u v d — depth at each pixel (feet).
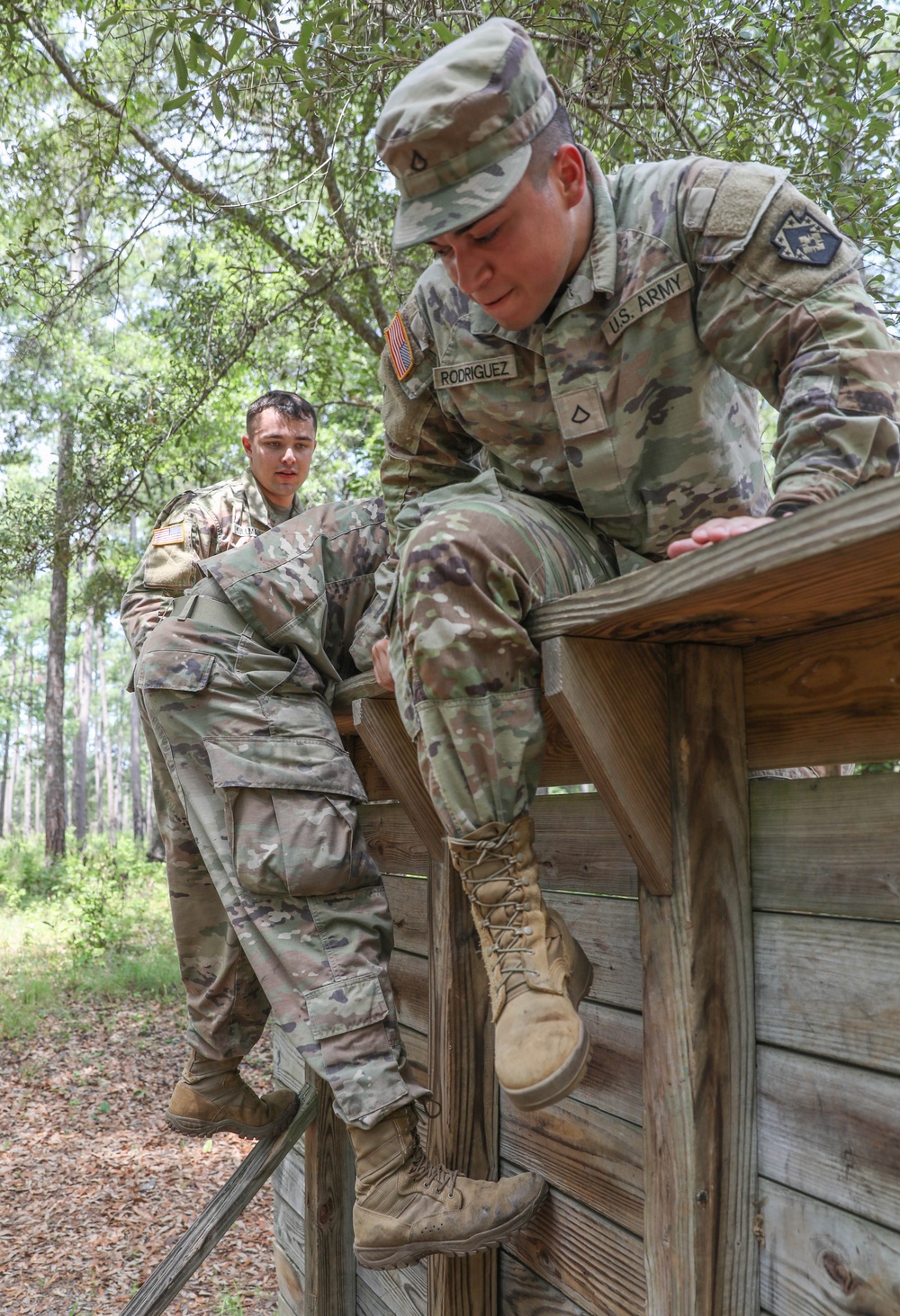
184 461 32.53
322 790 7.07
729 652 4.78
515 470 5.44
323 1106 9.68
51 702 69.10
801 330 4.25
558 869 6.31
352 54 11.99
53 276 22.43
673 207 4.62
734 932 4.66
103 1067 27.32
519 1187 6.12
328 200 19.75
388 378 5.91
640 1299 5.48
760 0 12.20
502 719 4.48
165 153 18.30
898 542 2.84
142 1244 17.29
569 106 12.84
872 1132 4.09
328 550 7.78
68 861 54.19
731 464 5.05
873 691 4.15
